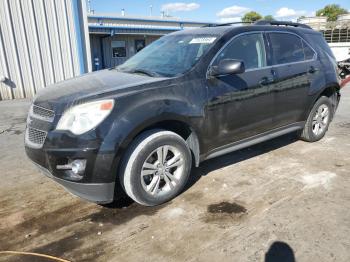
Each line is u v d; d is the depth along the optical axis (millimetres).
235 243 2740
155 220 3109
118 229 2986
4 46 9523
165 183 3406
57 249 2730
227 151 3945
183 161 3430
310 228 2916
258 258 2557
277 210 3219
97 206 3389
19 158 4824
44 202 3496
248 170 4184
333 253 2590
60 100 3105
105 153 2891
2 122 7012
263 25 4348
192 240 2799
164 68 3756
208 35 3994
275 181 3859
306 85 4676
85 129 2883
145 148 3109
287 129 4680
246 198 3475
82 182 2955
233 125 3861
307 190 3625
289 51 4531
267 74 4121
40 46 10023
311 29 5145
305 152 4809
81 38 10594
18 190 3779
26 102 9391
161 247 2723
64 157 2902
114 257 2619
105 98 2994
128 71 4004
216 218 3115
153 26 25312
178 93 3342
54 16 10031
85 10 10453
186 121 3377
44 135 3039
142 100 3115
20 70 9883
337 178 3918
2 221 3143
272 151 4855
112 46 22953
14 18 9500
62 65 10477
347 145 5113
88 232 2951
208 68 3619
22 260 2602
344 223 2986
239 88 3805
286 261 2518
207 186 3758
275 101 4273
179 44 4156
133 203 3434
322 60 4980
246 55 4012
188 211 3250
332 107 5359
